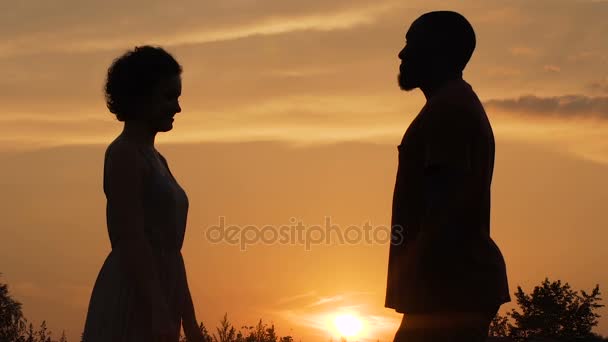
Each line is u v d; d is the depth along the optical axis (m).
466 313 5.63
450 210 5.59
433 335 5.72
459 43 6.03
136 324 5.21
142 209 5.22
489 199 5.88
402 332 5.86
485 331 5.74
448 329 5.68
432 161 5.69
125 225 5.11
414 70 6.14
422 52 6.08
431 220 5.65
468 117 5.73
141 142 5.39
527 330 12.11
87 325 5.30
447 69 6.05
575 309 12.13
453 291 5.62
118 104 5.36
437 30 6.05
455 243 5.62
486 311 5.68
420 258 5.67
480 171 5.70
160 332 5.00
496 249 5.80
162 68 5.40
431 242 5.61
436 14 6.11
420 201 5.84
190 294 5.58
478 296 5.61
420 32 6.10
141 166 5.26
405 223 5.88
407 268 5.77
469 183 5.62
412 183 5.87
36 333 10.02
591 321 12.11
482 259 5.66
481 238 5.72
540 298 12.13
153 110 5.38
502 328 12.39
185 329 5.56
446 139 5.69
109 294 5.24
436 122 5.75
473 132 5.72
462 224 5.62
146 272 5.07
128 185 5.16
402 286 5.79
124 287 5.23
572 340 12.01
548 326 11.94
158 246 5.32
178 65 5.51
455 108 5.75
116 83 5.35
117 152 5.25
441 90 5.95
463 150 5.67
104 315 5.23
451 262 5.62
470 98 5.85
